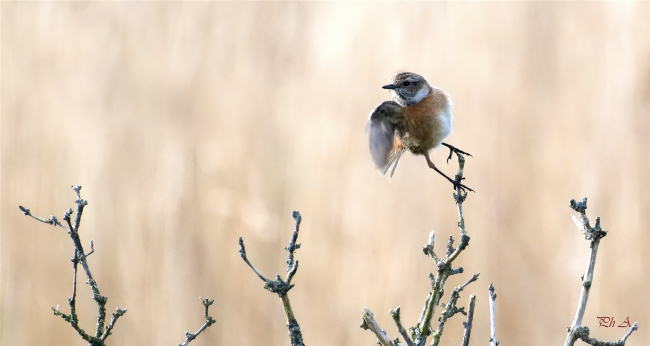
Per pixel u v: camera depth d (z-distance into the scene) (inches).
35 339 420.2
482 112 467.8
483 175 448.1
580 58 474.3
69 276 435.8
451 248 191.6
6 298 432.8
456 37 498.9
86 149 478.9
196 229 447.5
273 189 458.6
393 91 302.2
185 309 430.3
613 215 425.7
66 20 529.3
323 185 455.8
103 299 181.2
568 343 164.7
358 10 520.7
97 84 506.9
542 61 478.6
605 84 461.4
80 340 417.7
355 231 441.1
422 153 306.8
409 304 416.5
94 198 460.1
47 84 508.1
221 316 428.1
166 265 440.1
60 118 492.7
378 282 426.0
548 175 440.1
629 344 397.4
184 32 520.7
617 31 474.3
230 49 515.8
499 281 419.8
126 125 488.1
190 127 487.5
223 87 501.7
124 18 528.4
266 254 439.2
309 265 436.5
